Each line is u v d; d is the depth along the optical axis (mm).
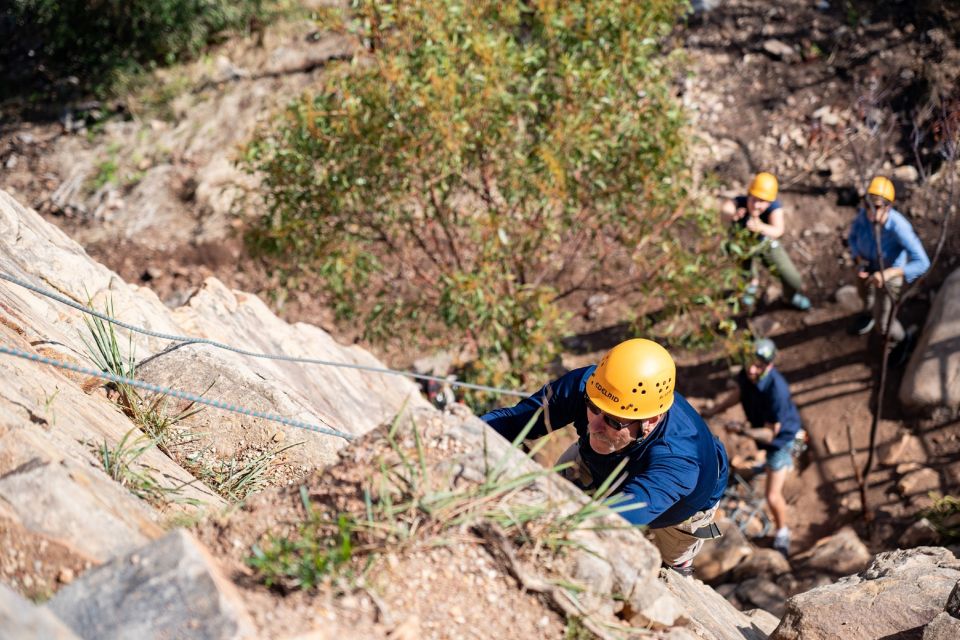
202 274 10242
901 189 9219
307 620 1878
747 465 7902
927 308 8445
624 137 6684
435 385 8047
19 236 4016
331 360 5574
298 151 6555
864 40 10344
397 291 8344
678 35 11102
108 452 2713
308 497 2234
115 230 10727
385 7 6184
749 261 8047
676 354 8906
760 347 6824
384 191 6762
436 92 6066
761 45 10781
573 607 2092
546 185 6402
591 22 6613
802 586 6484
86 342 3502
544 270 7816
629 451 2961
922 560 3488
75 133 12039
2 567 1982
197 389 3504
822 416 8102
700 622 3027
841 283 8914
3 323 3176
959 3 10031
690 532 3422
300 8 12602
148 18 12297
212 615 1733
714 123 10289
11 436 2338
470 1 6641
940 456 7371
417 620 1940
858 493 7445
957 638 2688
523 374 7043
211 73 12258
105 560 2045
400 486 2186
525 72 6895
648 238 7035
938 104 9352
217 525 2217
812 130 9883
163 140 11664
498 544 2131
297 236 6902
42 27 13125
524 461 2252
